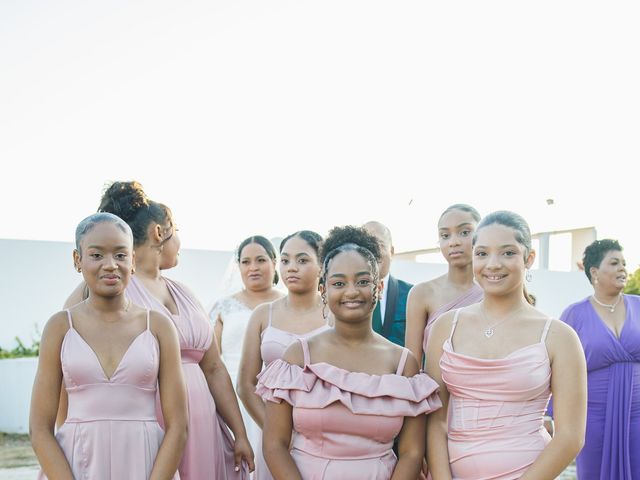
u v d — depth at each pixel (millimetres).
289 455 3643
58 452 3418
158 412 4051
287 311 5102
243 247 6621
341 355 3727
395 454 3857
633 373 5816
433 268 16531
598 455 5879
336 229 3996
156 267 4344
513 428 3543
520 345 3617
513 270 3689
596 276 6098
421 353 4996
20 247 14695
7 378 12180
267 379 3727
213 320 6781
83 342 3510
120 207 4250
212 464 4211
